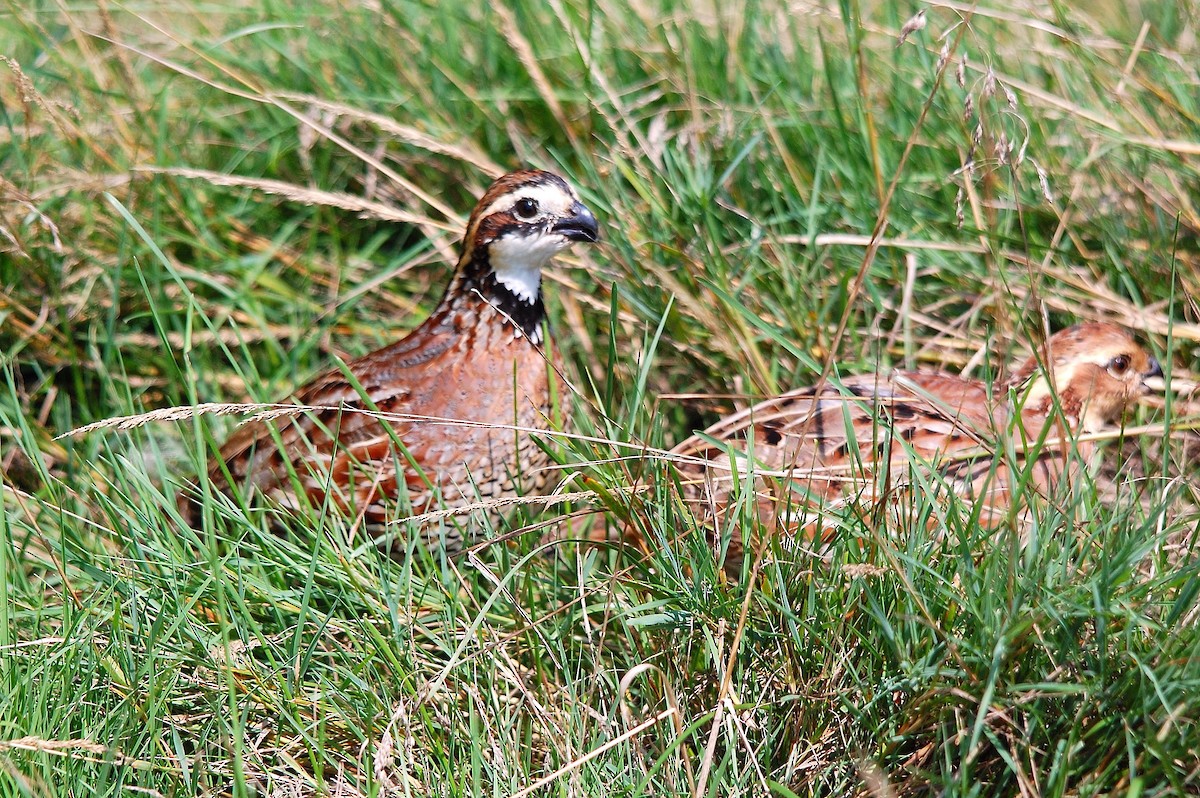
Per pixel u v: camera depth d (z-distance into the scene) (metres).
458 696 7.21
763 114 10.80
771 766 6.95
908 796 6.50
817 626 6.96
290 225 11.40
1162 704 6.09
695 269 9.92
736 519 7.32
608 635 7.67
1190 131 10.36
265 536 7.93
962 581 6.70
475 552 8.00
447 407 9.04
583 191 10.45
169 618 7.54
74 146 11.08
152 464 10.05
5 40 12.99
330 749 7.11
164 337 8.52
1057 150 10.82
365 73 11.97
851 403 8.51
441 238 10.84
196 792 6.79
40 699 6.67
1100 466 8.41
